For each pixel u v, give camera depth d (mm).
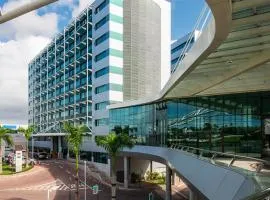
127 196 44688
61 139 90375
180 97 39719
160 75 68250
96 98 65500
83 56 72125
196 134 39125
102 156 61250
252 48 15836
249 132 35031
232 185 11055
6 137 63812
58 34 90125
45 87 103812
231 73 21281
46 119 101625
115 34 61750
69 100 82500
